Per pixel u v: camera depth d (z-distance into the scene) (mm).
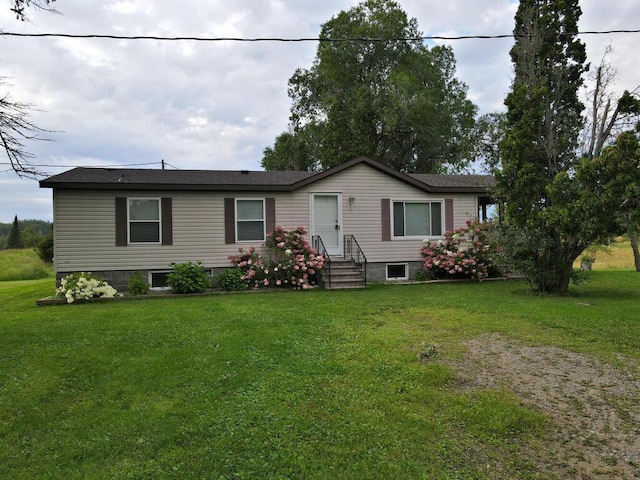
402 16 30344
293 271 12711
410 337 6316
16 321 7906
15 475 2980
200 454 3195
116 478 2912
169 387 4480
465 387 4398
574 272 11336
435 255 14641
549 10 11539
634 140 8953
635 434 3439
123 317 8086
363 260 14320
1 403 4152
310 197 14023
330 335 6473
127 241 12523
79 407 4043
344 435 3443
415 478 2889
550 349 5621
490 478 2891
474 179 16484
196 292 11875
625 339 5996
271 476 2922
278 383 4531
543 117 10922
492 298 9961
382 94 28719
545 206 10695
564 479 2881
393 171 14555
